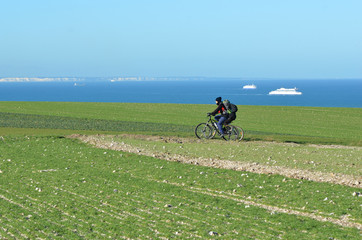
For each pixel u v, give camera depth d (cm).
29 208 1190
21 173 1641
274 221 1062
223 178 1541
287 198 1277
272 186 1423
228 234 970
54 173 1638
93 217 1105
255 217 1102
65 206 1199
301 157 2017
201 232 978
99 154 2041
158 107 5788
